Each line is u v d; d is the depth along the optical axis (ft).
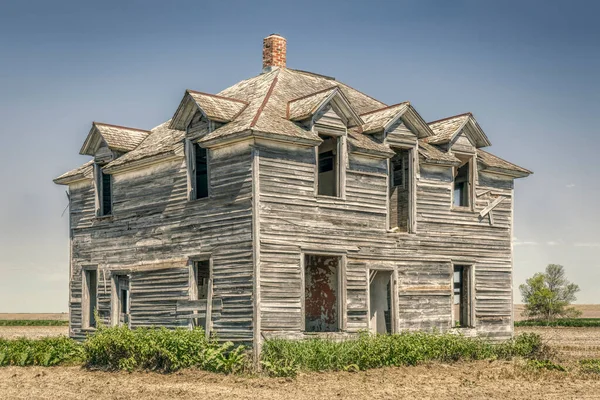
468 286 106.73
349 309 92.07
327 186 100.89
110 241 108.78
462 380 80.94
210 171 91.20
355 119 92.84
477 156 109.91
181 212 96.17
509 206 112.57
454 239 104.63
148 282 100.58
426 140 106.01
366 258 94.32
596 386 79.05
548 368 92.32
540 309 292.61
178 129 97.55
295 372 80.79
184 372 82.99
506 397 71.26
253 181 85.15
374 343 88.07
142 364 87.35
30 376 86.74
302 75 111.24
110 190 112.68
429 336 94.89
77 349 100.32
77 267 115.34
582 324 257.75
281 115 91.81
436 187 103.19
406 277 98.63
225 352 86.33
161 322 97.71
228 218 88.43
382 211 96.53
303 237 88.22
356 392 71.77
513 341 108.47
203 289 96.63
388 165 98.22
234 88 111.24
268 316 84.33
